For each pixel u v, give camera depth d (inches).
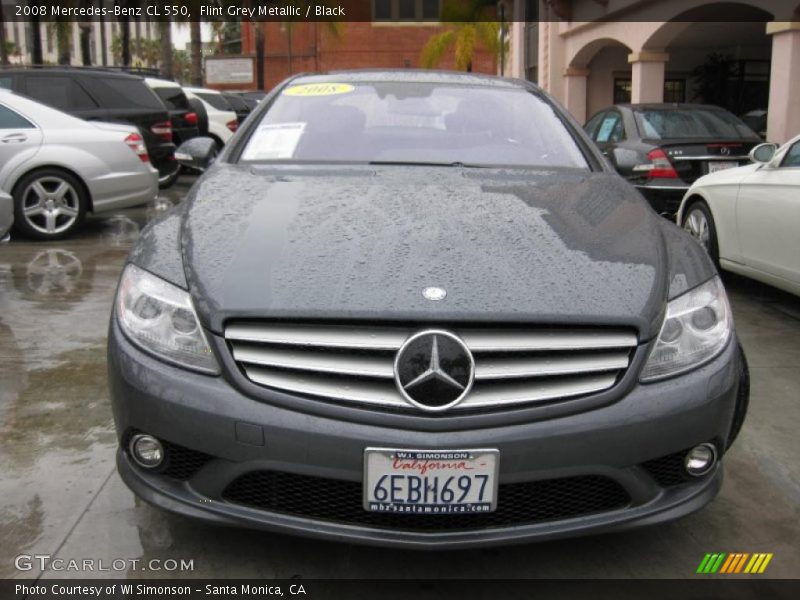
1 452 125.1
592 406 86.7
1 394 148.9
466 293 88.0
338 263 92.8
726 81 697.6
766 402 152.3
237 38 1752.0
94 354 172.2
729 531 107.0
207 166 152.3
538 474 85.7
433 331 84.7
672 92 728.3
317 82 155.9
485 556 100.4
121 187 317.4
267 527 88.4
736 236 225.9
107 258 273.3
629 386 88.0
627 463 87.9
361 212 105.7
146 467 93.5
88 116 398.3
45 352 173.3
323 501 88.7
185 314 90.6
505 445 84.4
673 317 92.5
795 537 105.9
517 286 89.7
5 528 103.9
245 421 85.9
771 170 211.2
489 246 97.1
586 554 101.3
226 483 88.4
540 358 86.7
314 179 120.2
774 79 410.3
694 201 253.9
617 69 713.0
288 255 94.8
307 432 84.8
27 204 304.2
